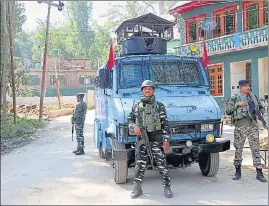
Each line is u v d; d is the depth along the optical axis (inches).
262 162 323.3
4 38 725.9
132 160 269.4
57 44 2073.1
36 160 382.6
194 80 300.8
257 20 722.8
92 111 1234.6
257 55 716.0
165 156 243.0
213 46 780.0
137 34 429.7
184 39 907.4
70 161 370.9
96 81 391.2
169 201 227.8
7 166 348.8
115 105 267.3
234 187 257.0
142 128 235.1
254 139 273.0
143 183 275.4
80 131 413.1
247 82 274.4
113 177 296.2
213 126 267.7
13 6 799.1
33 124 788.0
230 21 783.1
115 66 290.2
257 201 223.6
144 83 235.9
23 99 1355.8
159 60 300.2
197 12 864.3
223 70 800.9
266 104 648.4
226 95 793.6
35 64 1904.5
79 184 276.5
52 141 548.1
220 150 262.7
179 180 282.2
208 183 270.2
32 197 244.5
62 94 1716.3
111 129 278.7
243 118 272.8
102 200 234.5
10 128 664.4
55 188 266.4
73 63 1784.0
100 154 385.4
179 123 259.6
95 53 2079.2
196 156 266.5
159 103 238.5
